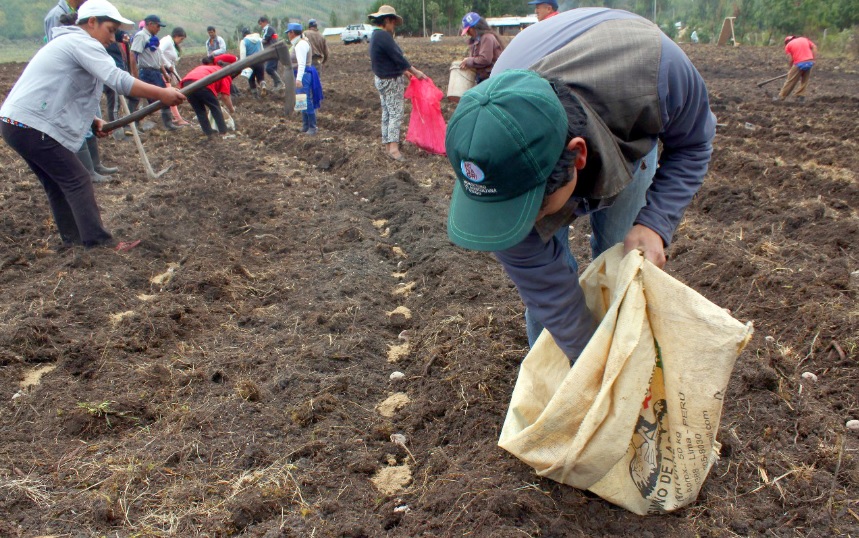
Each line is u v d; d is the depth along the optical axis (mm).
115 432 3154
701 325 2125
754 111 11297
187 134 10711
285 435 3084
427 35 51719
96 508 2549
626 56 1991
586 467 2328
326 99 14016
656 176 2332
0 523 2506
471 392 3295
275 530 2477
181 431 3059
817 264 4559
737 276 4516
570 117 1829
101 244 5301
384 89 8219
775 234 5359
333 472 2869
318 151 9062
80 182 5121
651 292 2154
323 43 10758
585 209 2221
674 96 2027
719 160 7734
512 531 2385
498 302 4250
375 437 3123
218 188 6961
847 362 3473
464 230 1896
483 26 7934
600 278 2340
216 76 5117
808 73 12547
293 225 6035
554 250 2223
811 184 6605
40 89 4746
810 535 2383
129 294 4605
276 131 10539
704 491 2580
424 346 3842
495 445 2891
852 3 28781
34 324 3898
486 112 1749
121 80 4871
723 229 5723
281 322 4191
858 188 6230
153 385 3490
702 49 27703
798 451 2793
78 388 3457
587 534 2418
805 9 30484
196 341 4004
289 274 4957
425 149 8203
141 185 7504
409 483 2850
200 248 5305
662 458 2383
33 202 6562
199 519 2547
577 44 2061
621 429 2211
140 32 10555
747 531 2414
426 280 4785
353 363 3723
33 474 2799
